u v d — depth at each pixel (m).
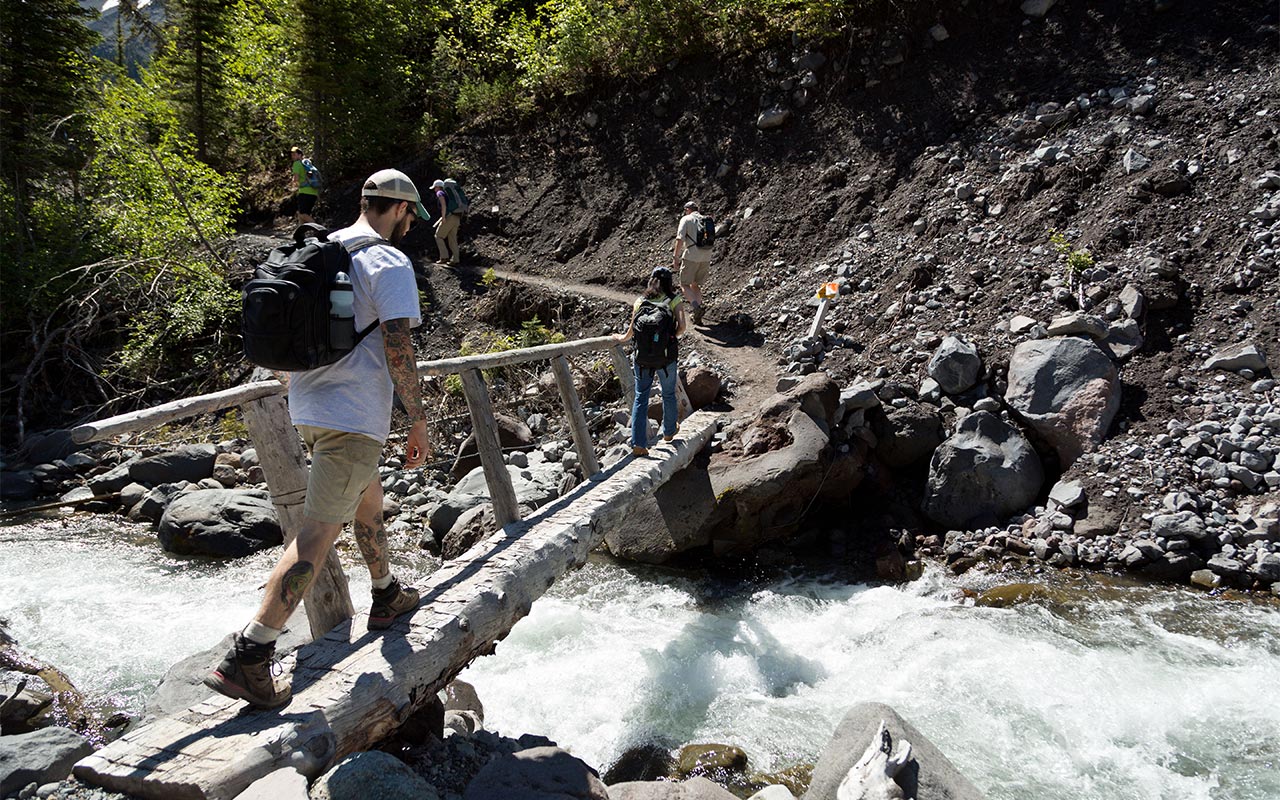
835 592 6.91
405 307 3.12
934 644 5.80
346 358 3.18
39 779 3.40
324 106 18.12
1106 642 5.73
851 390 8.12
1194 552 6.79
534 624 6.35
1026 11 12.43
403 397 3.14
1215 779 4.34
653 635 6.20
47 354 13.88
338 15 17.52
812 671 5.65
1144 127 10.38
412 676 3.67
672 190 14.32
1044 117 11.20
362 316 3.18
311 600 4.06
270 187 19.97
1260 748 4.56
